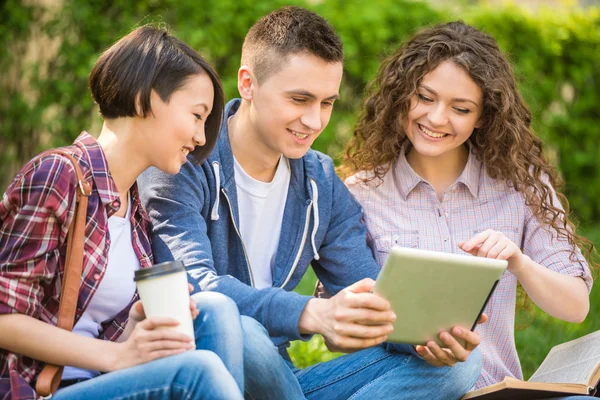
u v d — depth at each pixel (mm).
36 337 3424
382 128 5070
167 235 4324
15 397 3389
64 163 3590
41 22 9070
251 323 3871
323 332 3900
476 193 5039
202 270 4223
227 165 4586
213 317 3674
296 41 4348
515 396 4152
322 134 9766
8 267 3465
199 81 3855
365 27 9680
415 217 5031
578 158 11250
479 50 4820
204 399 3344
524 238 5027
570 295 4602
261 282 4723
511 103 4926
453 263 3748
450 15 10211
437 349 4039
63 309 3535
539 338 6766
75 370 3666
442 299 3883
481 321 4035
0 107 9055
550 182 5176
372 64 9742
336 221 4922
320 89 4387
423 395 4336
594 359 4289
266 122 4453
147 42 3807
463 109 4785
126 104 3768
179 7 9047
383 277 3760
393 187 5109
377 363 4512
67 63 8930
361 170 5207
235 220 4582
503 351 4895
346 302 3803
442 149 4871
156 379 3365
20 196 3523
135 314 3654
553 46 10820
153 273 3408
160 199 4363
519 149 4984
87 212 3678
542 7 11477
